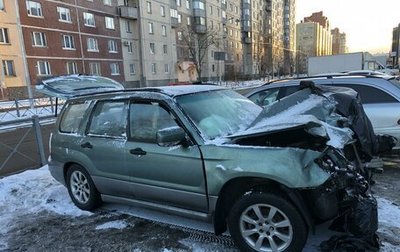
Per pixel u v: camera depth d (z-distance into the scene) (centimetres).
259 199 323
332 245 320
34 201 535
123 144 424
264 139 352
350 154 375
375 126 582
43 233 429
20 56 3081
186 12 5572
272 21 9512
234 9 7312
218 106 424
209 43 5650
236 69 7325
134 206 445
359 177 325
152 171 395
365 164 411
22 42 3098
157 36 4788
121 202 450
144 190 410
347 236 319
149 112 413
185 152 365
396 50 6400
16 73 3059
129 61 4438
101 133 460
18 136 1236
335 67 3238
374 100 592
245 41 7869
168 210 397
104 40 4050
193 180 362
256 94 711
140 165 405
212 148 350
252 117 433
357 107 405
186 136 371
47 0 3347
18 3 3069
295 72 9912
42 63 3300
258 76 7781
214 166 345
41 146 769
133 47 4491
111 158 436
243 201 332
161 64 4884
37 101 2658
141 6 4466
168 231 408
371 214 304
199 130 371
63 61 3519
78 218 467
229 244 369
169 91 418
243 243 338
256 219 332
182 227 407
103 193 466
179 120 382
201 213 370
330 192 306
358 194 316
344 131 362
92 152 460
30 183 610
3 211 506
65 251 383
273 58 8894
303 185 298
